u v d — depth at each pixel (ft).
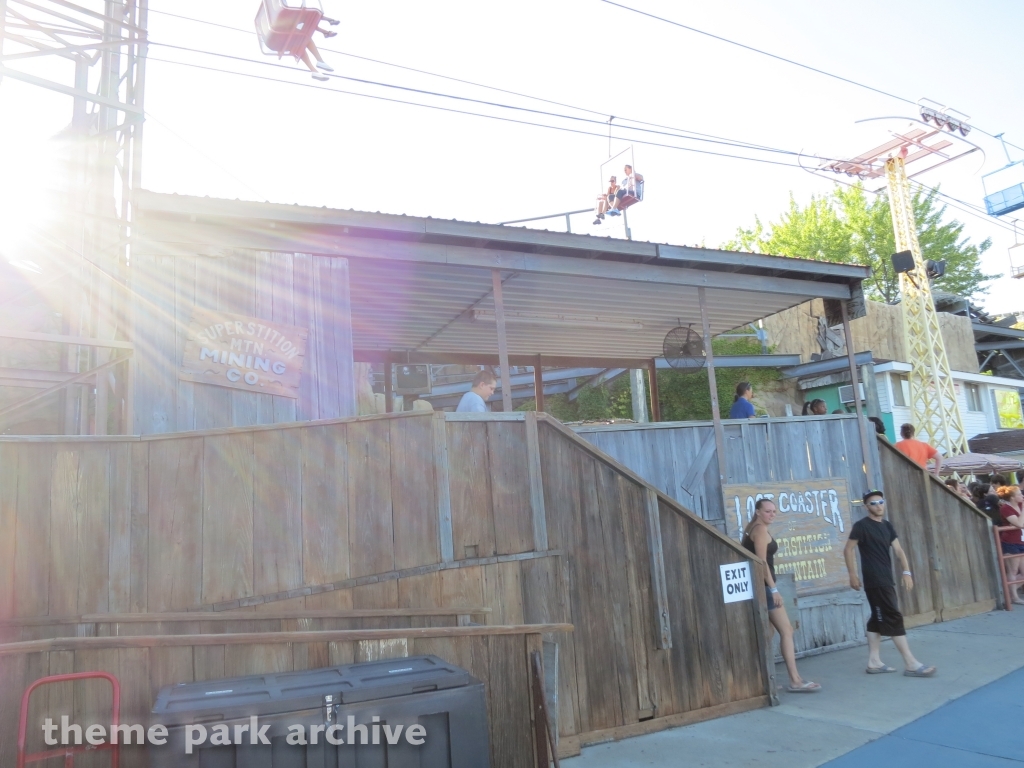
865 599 31.27
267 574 16.97
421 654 16.53
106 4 27.63
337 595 17.62
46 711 13.89
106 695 14.39
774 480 30.35
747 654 22.86
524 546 20.26
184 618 15.79
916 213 128.36
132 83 26.73
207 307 20.51
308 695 12.69
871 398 70.95
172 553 16.11
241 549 16.79
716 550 23.04
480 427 20.40
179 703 12.54
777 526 29.76
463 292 28.73
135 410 19.34
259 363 20.90
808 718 21.30
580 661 20.15
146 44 26.91
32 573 14.85
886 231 124.88
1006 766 17.01
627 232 66.44
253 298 21.15
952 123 79.87
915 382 77.41
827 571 30.66
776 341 87.40
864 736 19.54
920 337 78.02
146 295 19.97
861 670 26.53
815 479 31.30
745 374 76.33
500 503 20.20
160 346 19.89
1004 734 19.12
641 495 22.27
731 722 21.18
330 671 14.79
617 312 33.50
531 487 20.70
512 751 16.83
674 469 27.96
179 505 16.35
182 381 19.95
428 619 18.25
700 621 22.24
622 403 74.69
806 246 126.62
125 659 14.66
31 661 13.97
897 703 22.30
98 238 25.82
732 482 29.22
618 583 21.30
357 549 18.03
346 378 22.04
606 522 21.58
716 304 33.47
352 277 25.93
